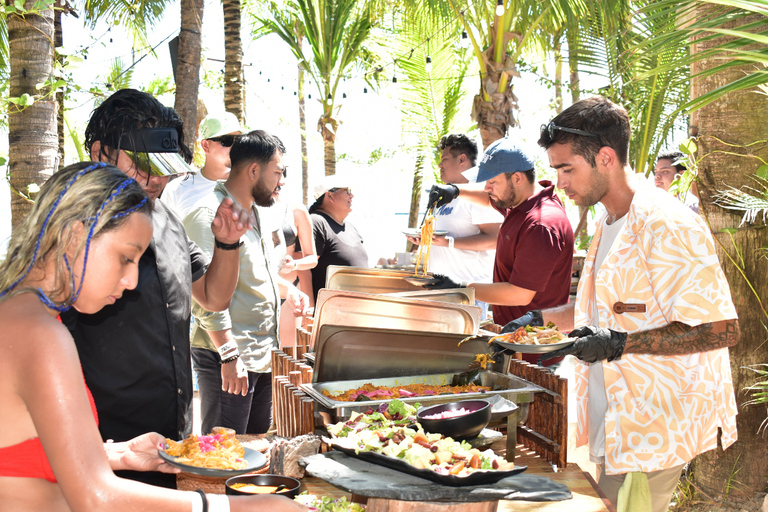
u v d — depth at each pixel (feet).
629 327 7.41
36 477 4.02
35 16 9.38
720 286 6.77
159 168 6.03
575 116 7.63
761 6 6.98
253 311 10.39
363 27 34.58
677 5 8.59
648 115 21.22
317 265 16.63
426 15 26.63
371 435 5.93
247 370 10.24
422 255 12.77
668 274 6.97
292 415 7.63
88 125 6.15
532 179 11.00
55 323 3.82
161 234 6.59
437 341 8.73
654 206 7.20
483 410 6.09
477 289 10.83
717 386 7.43
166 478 6.10
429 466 5.17
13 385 3.68
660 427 7.20
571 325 9.96
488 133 23.98
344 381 8.42
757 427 12.01
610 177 7.68
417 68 30.58
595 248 8.45
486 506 5.05
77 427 3.59
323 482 6.65
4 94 9.73
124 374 6.16
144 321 6.25
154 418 6.35
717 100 11.87
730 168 11.82
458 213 15.52
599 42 20.77
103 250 3.94
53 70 9.63
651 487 7.56
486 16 23.65
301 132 44.09
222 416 10.01
